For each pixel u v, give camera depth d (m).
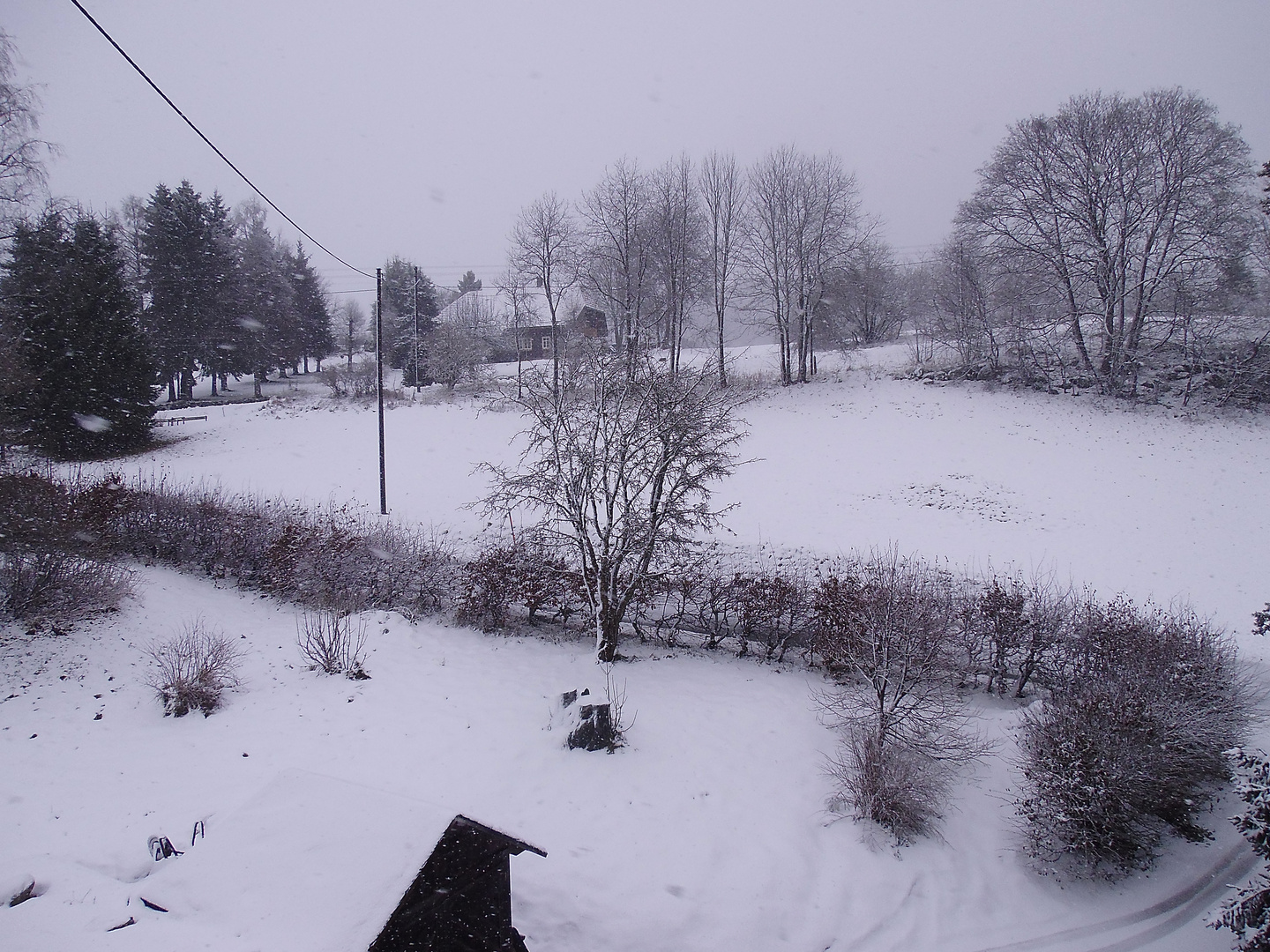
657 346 12.73
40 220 25.09
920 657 9.82
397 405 37.00
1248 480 22.34
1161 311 31.30
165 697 9.30
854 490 23.72
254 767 7.96
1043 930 7.08
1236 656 11.78
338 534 14.63
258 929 3.82
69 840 6.41
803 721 10.23
